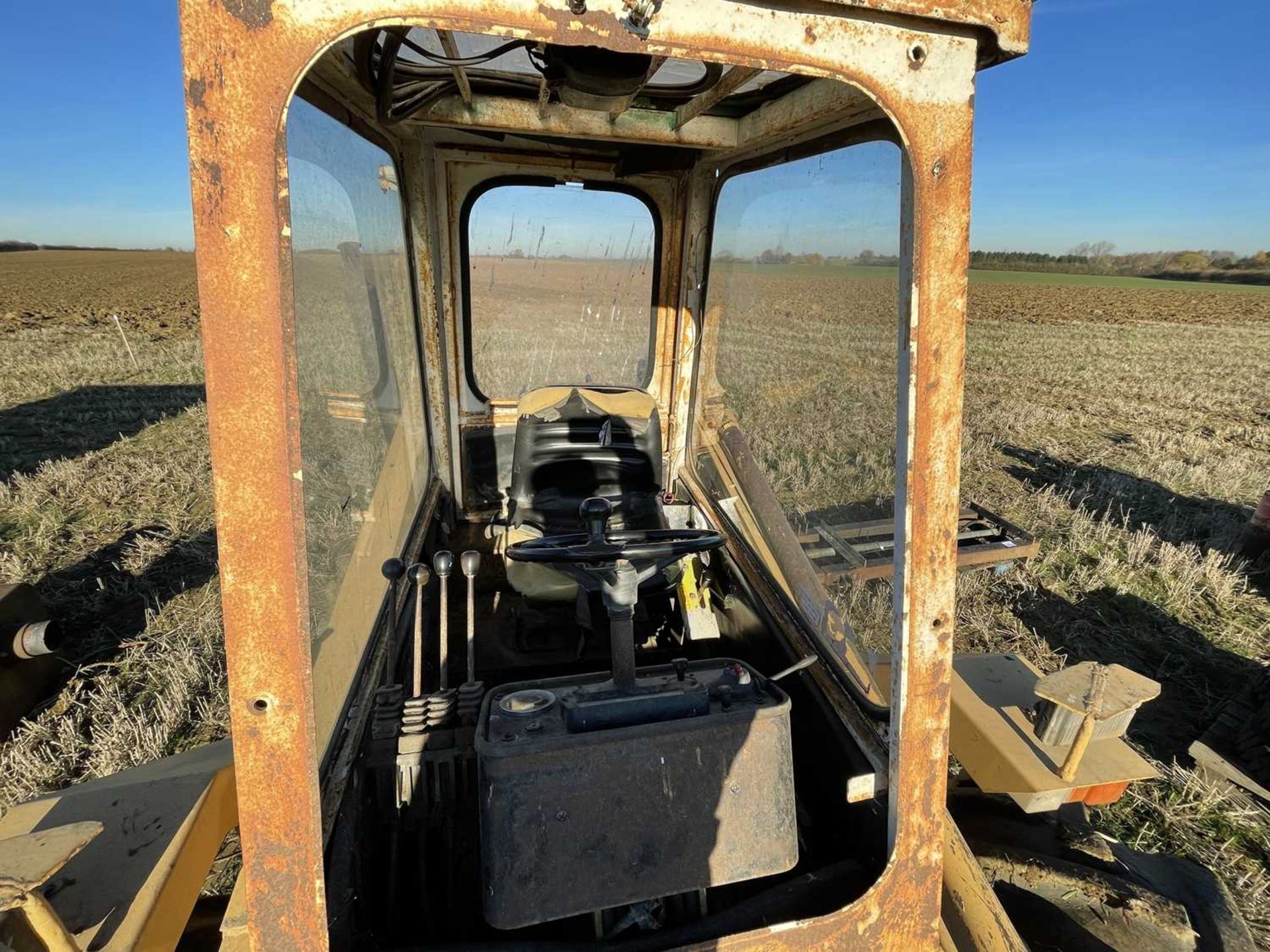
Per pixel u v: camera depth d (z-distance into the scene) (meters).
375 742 1.73
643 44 0.95
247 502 0.98
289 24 0.87
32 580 4.94
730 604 2.74
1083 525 6.10
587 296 3.49
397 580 2.04
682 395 3.61
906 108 1.08
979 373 14.38
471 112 2.31
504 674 2.86
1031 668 2.23
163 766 1.71
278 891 1.09
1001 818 2.11
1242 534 5.81
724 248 3.00
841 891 1.53
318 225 1.58
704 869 1.46
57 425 8.98
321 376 1.59
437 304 3.33
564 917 1.39
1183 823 3.03
